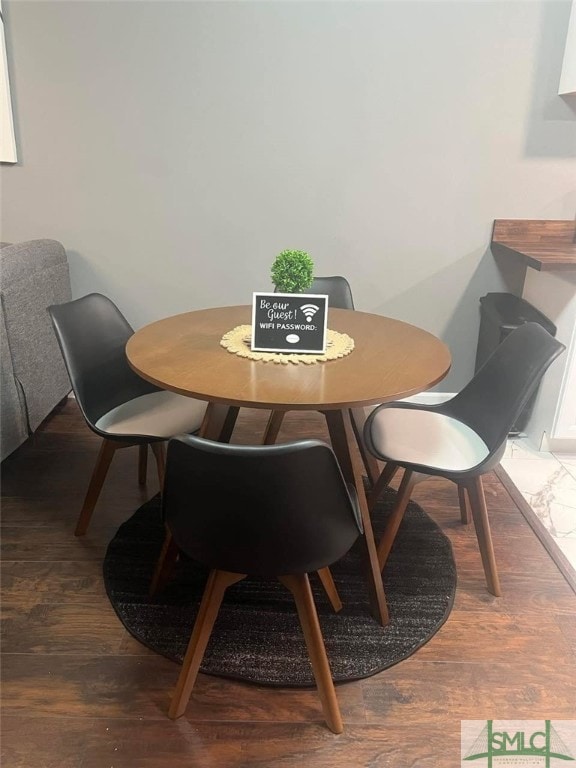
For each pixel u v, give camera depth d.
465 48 2.63
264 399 1.48
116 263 3.00
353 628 1.72
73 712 1.47
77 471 2.52
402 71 2.67
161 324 2.12
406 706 1.49
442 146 2.79
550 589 1.89
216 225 2.93
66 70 2.69
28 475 2.48
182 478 1.21
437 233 2.92
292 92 2.71
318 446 1.12
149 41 2.64
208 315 2.24
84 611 1.78
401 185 2.85
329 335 1.99
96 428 1.91
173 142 2.80
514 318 2.65
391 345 1.92
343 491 1.25
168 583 1.88
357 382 1.60
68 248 2.97
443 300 3.04
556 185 2.83
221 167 2.83
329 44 2.64
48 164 2.83
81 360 1.97
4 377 2.32
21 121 2.76
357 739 1.41
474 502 1.79
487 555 1.83
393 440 1.86
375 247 2.95
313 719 1.46
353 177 2.84
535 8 2.56
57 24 2.62
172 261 2.99
